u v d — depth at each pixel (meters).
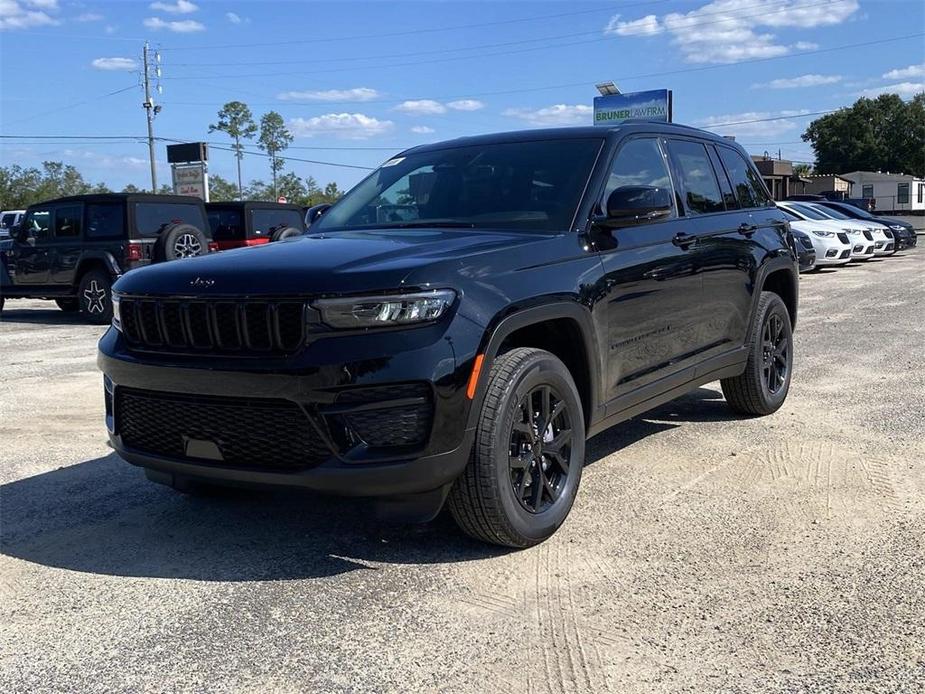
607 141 4.51
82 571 3.57
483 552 3.66
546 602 3.20
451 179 4.60
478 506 3.40
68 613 3.19
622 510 4.13
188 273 3.45
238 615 3.14
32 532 4.03
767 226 5.87
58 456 5.36
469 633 2.97
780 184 59.50
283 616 3.13
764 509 4.10
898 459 4.81
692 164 5.24
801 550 3.61
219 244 15.93
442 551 3.69
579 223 4.05
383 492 3.16
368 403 3.11
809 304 13.02
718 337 5.19
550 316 3.62
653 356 4.47
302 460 3.20
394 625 3.04
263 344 3.21
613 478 4.62
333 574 3.49
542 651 2.85
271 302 3.17
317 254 3.49
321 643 2.93
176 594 3.33
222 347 3.28
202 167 32.88
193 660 2.84
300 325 3.13
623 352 4.19
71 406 6.85
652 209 4.00
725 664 2.74
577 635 2.95
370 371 3.08
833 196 54.66
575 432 3.85
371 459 3.11
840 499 4.20
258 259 3.49
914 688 2.58
